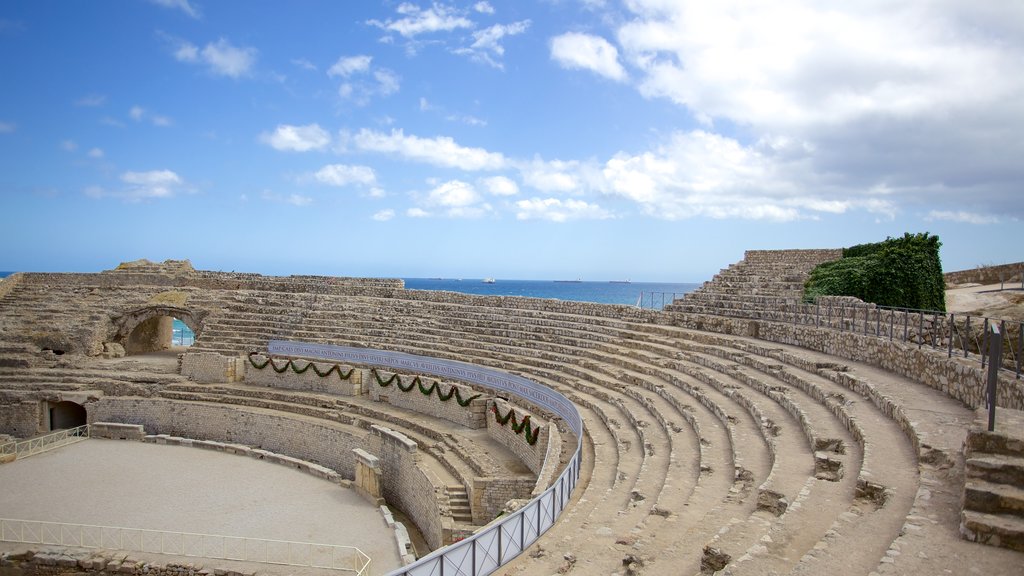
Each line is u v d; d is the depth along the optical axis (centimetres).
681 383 3033
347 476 3944
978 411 1422
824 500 1375
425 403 4306
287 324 5712
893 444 1605
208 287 6644
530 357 4288
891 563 975
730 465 1945
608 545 1497
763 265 5281
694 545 1359
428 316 5531
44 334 5584
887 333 2711
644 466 2127
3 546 2739
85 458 4169
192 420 4741
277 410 4644
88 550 2706
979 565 967
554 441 2802
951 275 4297
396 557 2719
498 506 2889
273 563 2605
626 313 4688
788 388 2483
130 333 6194
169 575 2575
